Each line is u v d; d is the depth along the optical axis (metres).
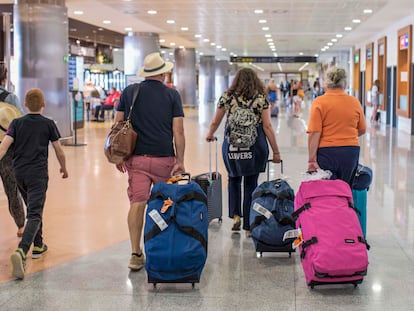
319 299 4.23
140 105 4.88
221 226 6.32
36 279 4.69
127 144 4.73
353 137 5.21
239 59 48.09
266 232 5.07
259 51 41.16
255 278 4.68
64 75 15.09
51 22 14.62
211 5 16.70
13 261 4.63
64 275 4.79
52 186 8.95
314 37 28.19
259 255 5.20
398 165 11.26
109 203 7.68
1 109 5.66
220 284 4.55
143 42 25.25
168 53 44.78
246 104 5.55
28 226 4.87
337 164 5.18
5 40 13.69
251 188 5.80
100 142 15.88
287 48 37.50
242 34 26.53
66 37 15.14
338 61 42.91
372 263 5.05
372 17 19.55
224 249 5.47
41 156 5.06
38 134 5.04
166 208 4.33
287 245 5.10
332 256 4.21
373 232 6.07
